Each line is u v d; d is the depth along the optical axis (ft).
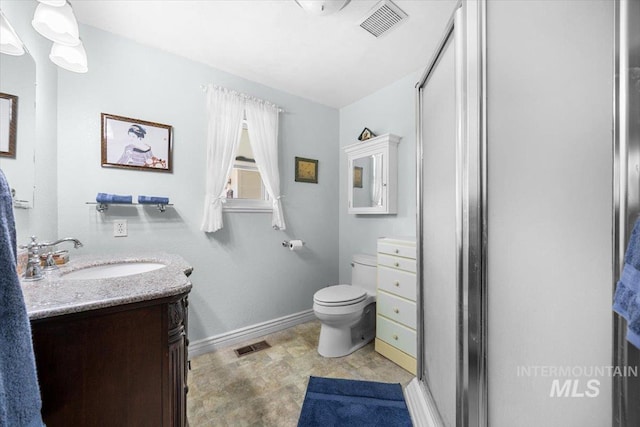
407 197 7.16
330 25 5.23
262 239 7.47
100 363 2.38
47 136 4.45
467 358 2.78
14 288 1.60
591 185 2.11
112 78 5.40
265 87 7.54
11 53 3.15
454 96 3.34
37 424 1.70
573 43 2.17
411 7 4.79
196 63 6.39
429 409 4.16
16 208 3.40
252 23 5.17
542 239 2.33
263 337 7.27
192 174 6.31
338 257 9.11
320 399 4.77
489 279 2.63
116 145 5.41
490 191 2.63
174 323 2.85
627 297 1.64
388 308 6.17
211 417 4.38
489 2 2.63
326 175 8.86
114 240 5.41
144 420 2.55
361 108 8.45
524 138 2.41
